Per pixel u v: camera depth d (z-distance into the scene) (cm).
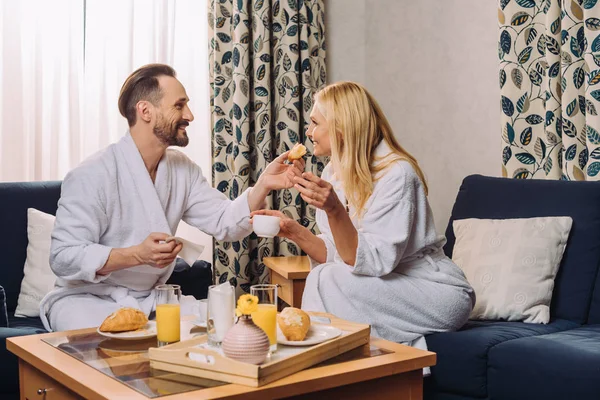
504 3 277
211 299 151
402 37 355
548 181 253
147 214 225
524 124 277
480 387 196
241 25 338
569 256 238
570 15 257
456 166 324
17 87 310
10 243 267
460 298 216
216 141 342
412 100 350
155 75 226
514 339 202
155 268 224
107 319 170
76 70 321
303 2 349
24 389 167
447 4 327
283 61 346
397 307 212
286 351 147
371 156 224
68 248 210
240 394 126
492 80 304
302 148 216
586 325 232
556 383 178
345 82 233
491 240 246
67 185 218
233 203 245
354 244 208
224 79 344
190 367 137
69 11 319
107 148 226
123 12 329
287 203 343
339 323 171
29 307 256
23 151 312
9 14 307
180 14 345
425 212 221
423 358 151
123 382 133
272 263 301
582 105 258
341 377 138
